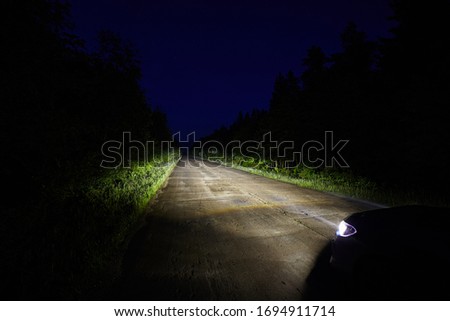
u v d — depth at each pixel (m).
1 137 3.67
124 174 11.35
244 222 6.59
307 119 18.47
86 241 4.51
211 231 5.83
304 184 14.15
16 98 3.72
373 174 12.66
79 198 6.80
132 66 10.73
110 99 9.15
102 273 3.68
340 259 3.37
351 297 3.10
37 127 4.13
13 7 3.60
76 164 6.27
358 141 13.79
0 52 3.56
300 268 3.88
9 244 3.87
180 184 15.04
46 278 3.30
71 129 5.26
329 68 18.05
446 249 2.44
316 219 6.83
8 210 4.38
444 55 8.60
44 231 4.62
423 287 2.54
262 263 4.06
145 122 13.68
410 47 11.23
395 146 11.15
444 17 9.60
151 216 7.32
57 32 4.50
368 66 16.39
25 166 4.30
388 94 13.05
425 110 8.48
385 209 3.76
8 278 3.29
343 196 10.48
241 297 3.12
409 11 10.72
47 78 4.30
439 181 9.54
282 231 5.79
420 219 3.13
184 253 4.50
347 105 14.28
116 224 5.79
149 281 3.49
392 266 2.79
